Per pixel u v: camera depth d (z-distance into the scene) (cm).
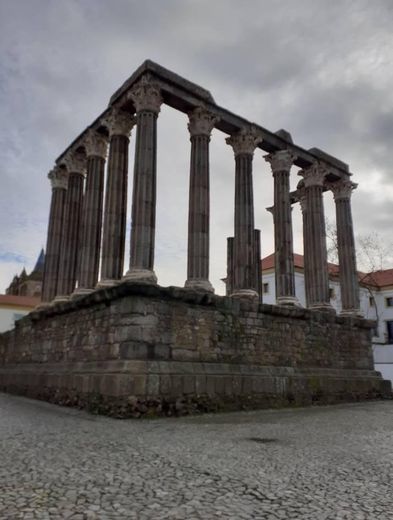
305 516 449
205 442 867
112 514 443
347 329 2258
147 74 1728
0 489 516
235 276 1922
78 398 1447
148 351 1383
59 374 1652
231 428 1084
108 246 1794
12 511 443
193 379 1419
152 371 1327
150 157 1647
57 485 538
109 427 1060
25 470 607
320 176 2406
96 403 1333
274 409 1620
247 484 565
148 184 1616
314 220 2344
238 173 2031
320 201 2378
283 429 1084
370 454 792
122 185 1884
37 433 938
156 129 1711
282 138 2233
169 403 1332
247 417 1348
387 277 5438
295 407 1728
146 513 448
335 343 2155
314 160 2409
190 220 1775
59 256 2406
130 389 1273
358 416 1431
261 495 519
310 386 1858
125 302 1416
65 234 2291
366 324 2352
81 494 504
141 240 1558
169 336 1459
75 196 2336
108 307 1506
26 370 2058
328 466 682
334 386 1986
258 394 1620
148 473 607
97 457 700
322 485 570
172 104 1859
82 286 1966
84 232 2045
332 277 4366
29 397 1884
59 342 1841
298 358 1927
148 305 1424
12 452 727
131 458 699
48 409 1443
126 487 537
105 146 2166
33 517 428
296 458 735
